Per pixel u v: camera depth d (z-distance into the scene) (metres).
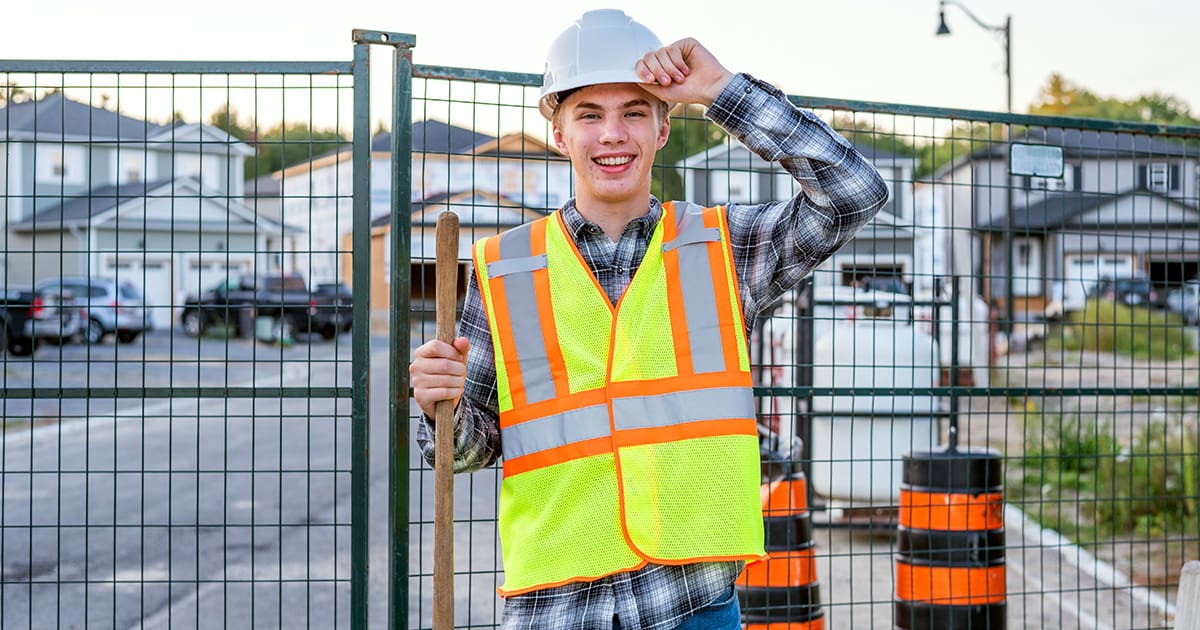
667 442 2.28
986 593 4.39
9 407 15.94
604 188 2.34
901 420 7.54
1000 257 22.44
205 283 36.38
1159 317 25.11
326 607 5.94
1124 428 11.16
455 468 2.47
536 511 2.32
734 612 2.32
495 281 2.41
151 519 8.41
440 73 3.19
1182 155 4.16
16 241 37.03
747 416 2.31
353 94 3.12
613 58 2.33
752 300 2.43
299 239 34.88
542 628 2.27
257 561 6.99
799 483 4.32
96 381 18.67
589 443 2.29
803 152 2.27
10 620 5.68
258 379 19.12
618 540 2.25
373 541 7.51
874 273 3.88
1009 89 19.11
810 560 4.29
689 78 2.30
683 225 2.42
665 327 2.33
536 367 2.35
